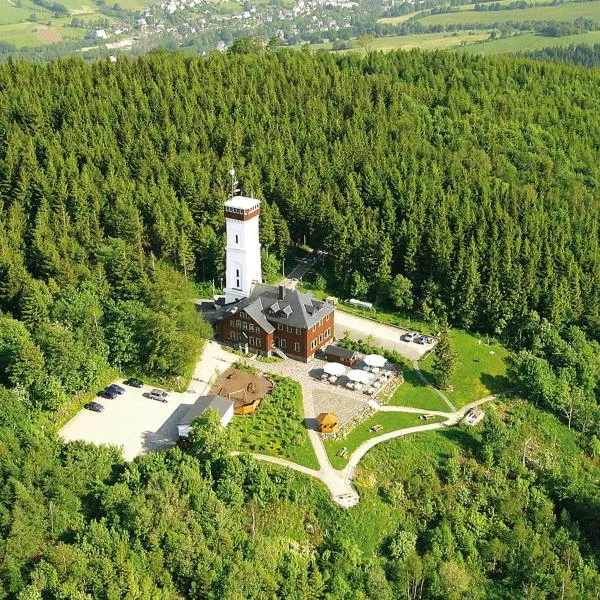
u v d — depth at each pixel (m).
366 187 188.88
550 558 117.75
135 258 160.50
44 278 158.62
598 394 154.88
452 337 162.38
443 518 119.94
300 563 106.56
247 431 125.94
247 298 152.38
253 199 154.50
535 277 167.88
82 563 95.12
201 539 102.81
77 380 130.38
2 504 100.75
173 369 137.12
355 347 153.00
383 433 130.38
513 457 132.25
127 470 109.75
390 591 107.75
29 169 182.88
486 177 199.50
